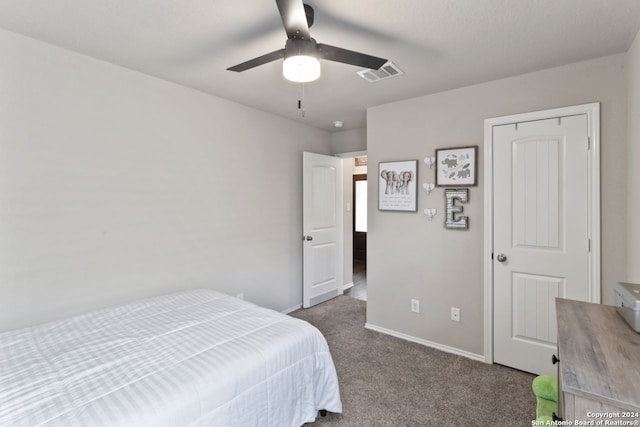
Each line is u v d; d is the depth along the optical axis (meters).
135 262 2.36
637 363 0.88
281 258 3.62
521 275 2.39
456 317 2.69
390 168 3.04
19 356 1.45
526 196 2.35
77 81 2.05
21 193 1.83
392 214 3.05
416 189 2.89
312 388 1.72
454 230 2.70
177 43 1.92
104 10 1.58
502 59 2.11
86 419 1.05
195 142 2.74
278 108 3.26
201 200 2.79
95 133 2.13
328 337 3.04
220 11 1.59
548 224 2.27
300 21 1.33
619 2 1.49
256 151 3.30
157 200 2.48
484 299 2.54
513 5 1.52
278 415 1.53
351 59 1.60
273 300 3.52
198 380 1.28
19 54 1.82
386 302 3.12
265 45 1.95
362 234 7.01
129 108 2.30
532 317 2.35
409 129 2.93
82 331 1.71
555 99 2.23
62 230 1.99
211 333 1.69
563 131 2.21
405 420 1.85
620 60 2.02
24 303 1.85
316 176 3.99
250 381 1.42
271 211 3.48
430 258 2.83
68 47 1.97
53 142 1.95
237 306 2.12
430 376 2.34
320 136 4.20
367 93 2.78
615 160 2.04
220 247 2.96
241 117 3.13
